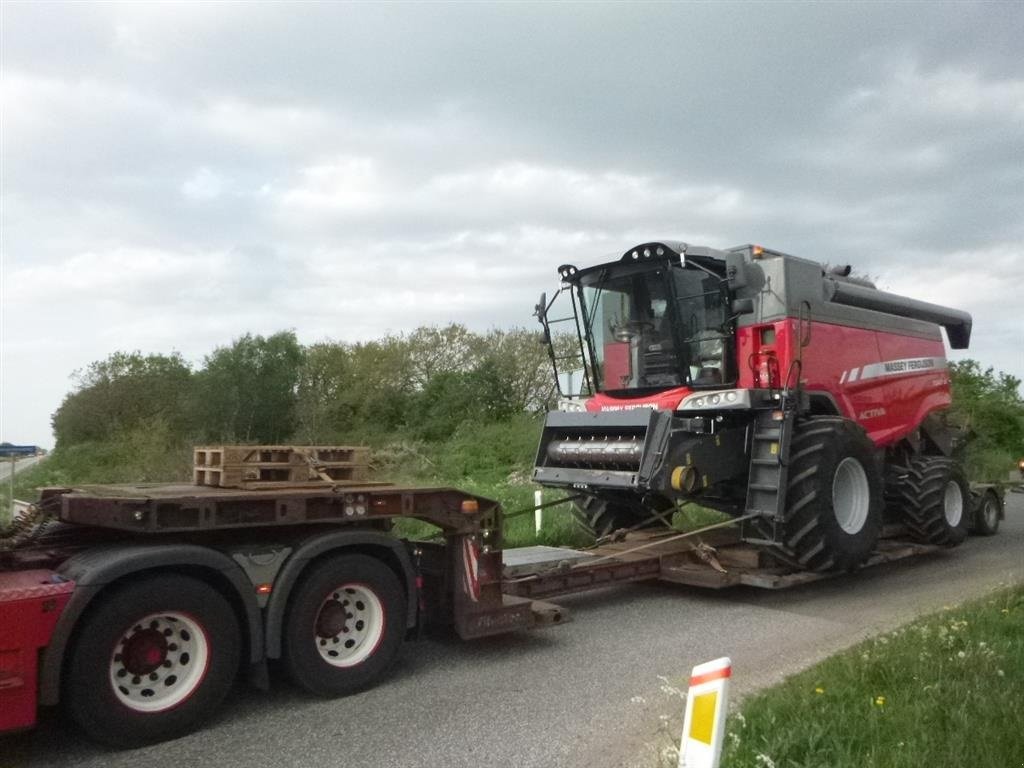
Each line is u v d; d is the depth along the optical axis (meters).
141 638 4.84
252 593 5.23
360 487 5.98
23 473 25.12
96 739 4.63
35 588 4.44
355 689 5.64
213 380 31.00
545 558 8.04
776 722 4.40
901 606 8.27
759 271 9.17
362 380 34.59
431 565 6.70
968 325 13.37
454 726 5.04
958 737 3.98
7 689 4.30
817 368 9.34
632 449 8.42
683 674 6.06
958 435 13.25
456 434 30.94
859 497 9.05
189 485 6.25
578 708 5.34
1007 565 10.62
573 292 10.30
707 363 9.28
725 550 9.38
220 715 5.26
